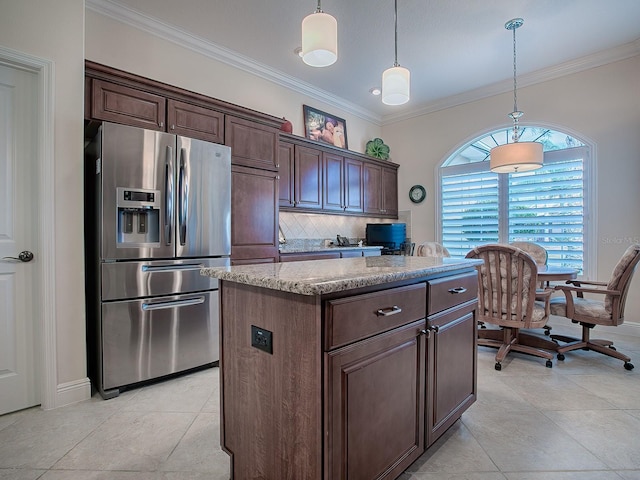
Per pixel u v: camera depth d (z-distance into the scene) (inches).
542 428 70.4
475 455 61.7
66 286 81.2
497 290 105.6
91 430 69.7
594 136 142.2
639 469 57.7
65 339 81.0
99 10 105.8
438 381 61.4
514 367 104.2
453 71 153.9
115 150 84.9
